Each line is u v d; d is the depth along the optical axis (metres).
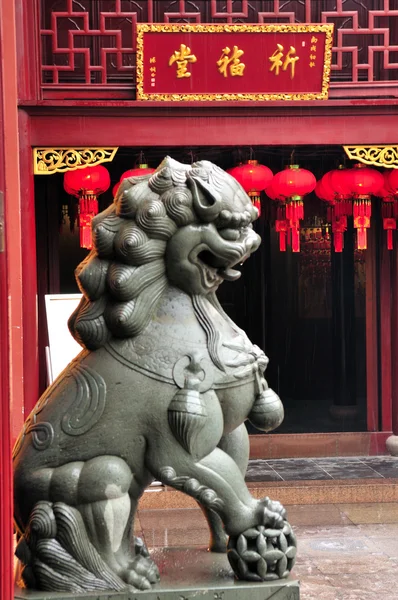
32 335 6.86
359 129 7.03
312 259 9.65
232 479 2.65
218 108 6.87
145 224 2.63
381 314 9.08
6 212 2.50
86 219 7.30
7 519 2.43
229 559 2.69
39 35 6.90
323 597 5.03
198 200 2.64
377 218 9.02
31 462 2.63
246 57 6.79
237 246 2.71
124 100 7.01
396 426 8.73
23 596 2.54
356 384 9.45
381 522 6.71
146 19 8.13
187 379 2.60
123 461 2.61
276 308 9.73
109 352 2.65
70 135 6.82
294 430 9.24
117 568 2.60
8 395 2.47
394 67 7.14
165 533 6.34
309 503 7.27
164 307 2.71
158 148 8.55
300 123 6.99
